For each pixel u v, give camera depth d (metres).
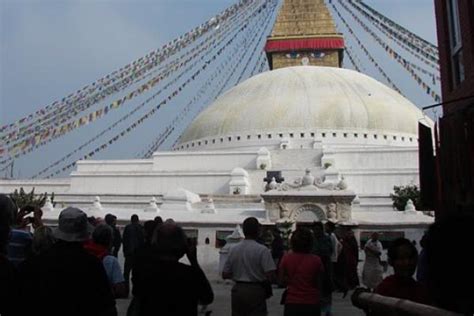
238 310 7.09
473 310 2.59
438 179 11.84
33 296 4.61
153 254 5.21
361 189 40.66
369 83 55.91
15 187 46.25
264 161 43.03
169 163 45.91
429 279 2.82
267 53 64.88
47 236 7.12
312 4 64.69
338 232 16.59
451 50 13.58
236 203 36.88
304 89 52.47
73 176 45.22
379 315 3.86
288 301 7.09
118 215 30.16
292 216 27.28
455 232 2.68
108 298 4.91
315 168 41.72
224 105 54.81
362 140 47.97
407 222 26.34
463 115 10.64
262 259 7.11
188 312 5.09
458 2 12.39
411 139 49.50
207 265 26.33
